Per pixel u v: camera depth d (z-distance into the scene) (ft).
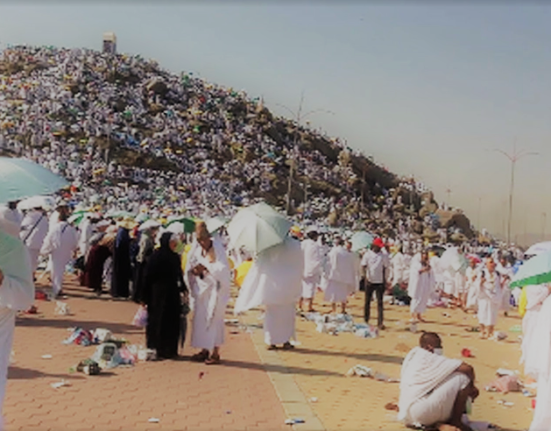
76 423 22.91
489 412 29.55
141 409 25.23
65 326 41.22
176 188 267.80
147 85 351.05
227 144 332.60
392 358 40.06
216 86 395.96
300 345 42.52
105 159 266.57
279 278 39.47
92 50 367.25
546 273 26.84
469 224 375.66
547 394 25.27
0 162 20.85
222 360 35.81
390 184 399.24
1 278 18.56
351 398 29.66
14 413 23.43
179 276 35.29
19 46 358.23
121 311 49.88
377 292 53.26
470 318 66.44
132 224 66.28
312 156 375.25
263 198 302.66
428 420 25.41
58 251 53.01
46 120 274.16
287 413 26.27
